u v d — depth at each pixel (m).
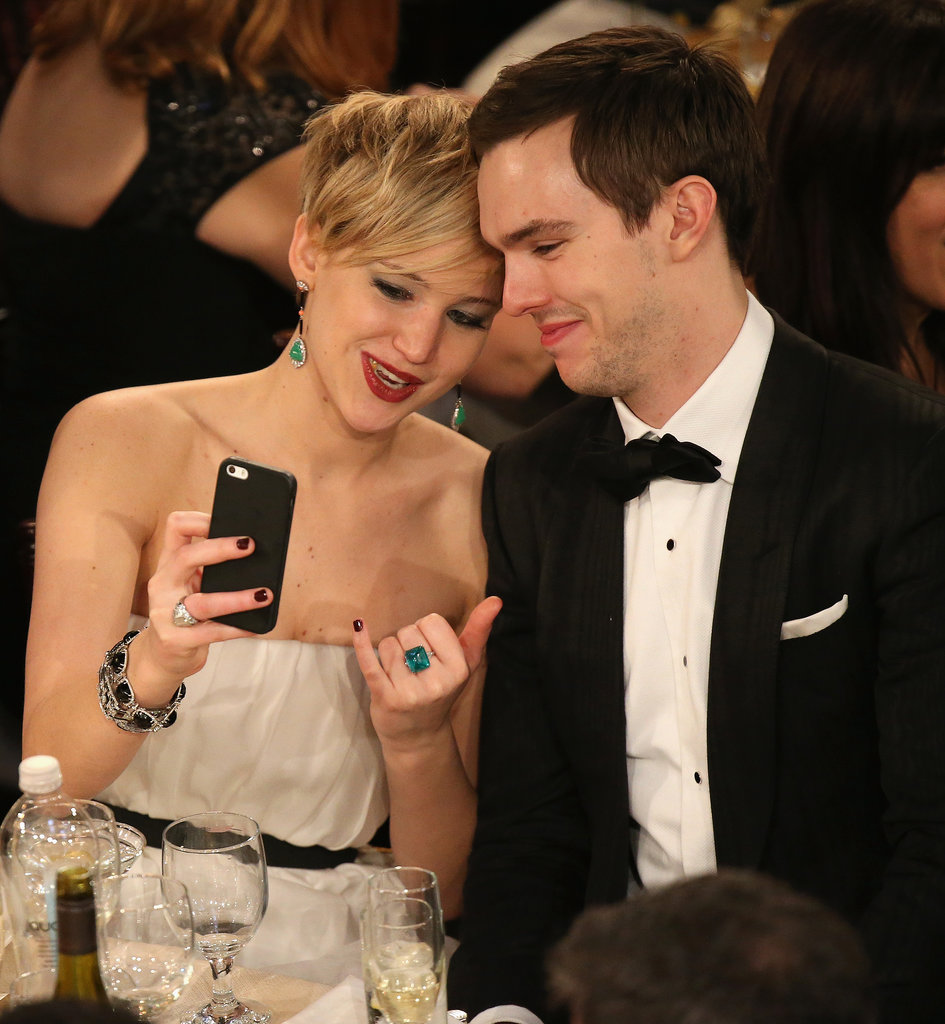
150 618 6.49
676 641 7.27
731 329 7.08
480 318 7.59
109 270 10.89
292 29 10.80
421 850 8.10
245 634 6.50
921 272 9.53
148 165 10.62
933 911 6.54
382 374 7.59
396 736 7.61
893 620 6.77
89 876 4.78
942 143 8.98
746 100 6.97
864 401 7.00
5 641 12.09
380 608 8.49
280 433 8.20
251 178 10.68
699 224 6.73
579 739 7.47
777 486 6.92
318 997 5.96
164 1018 5.71
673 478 7.14
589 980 3.51
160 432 8.04
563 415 8.09
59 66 10.80
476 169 7.26
